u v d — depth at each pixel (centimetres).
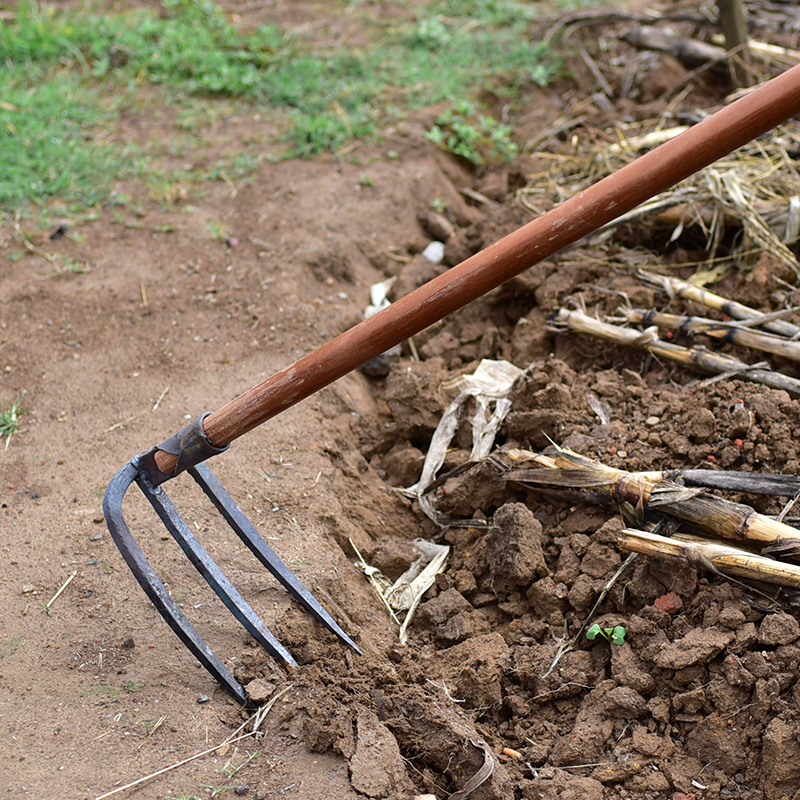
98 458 171
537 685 151
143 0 292
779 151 203
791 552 147
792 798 139
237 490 167
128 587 155
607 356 183
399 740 144
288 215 214
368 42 281
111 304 196
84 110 238
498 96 259
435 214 218
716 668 145
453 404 177
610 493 158
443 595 160
